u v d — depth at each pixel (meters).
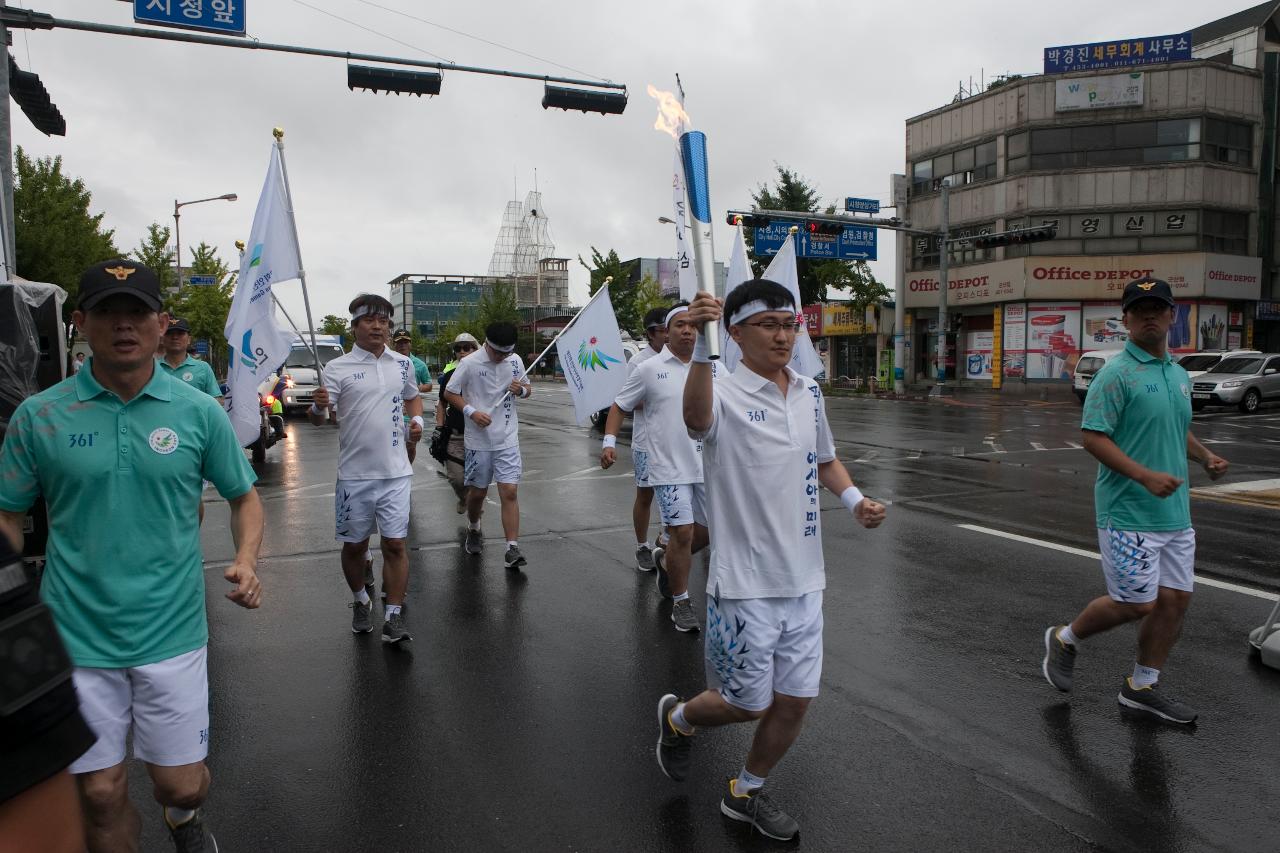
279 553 7.50
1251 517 8.55
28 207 24.45
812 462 3.04
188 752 2.63
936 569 6.72
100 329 2.46
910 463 12.79
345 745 3.90
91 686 2.47
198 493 2.68
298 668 4.84
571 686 4.57
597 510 9.38
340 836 3.17
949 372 36.53
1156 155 31.31
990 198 33.75
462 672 4.77
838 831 3.17
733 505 2.98
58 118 12.93
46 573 2.51
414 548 7.70
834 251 28.47
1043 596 6.03
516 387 7.00
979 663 4.82
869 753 3.78
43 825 1.09
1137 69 31.17
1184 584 3.99
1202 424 19.55
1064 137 32.16
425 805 3.38
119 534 2.50
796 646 3.04
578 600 6.09
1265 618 5.48
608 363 7.16
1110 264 31.59
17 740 1.06
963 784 3.51
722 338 6.59
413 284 137.88
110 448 2.49
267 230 4.86
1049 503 9.41
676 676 4.70
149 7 10.95
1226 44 33.69
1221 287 30.98
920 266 37.31
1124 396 3.88
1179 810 3.29
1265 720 4.07
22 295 5.26
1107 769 3.62
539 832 3.18
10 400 5.11
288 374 22.56
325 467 12.97
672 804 3.38
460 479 8.70
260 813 3.33
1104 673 4.66
